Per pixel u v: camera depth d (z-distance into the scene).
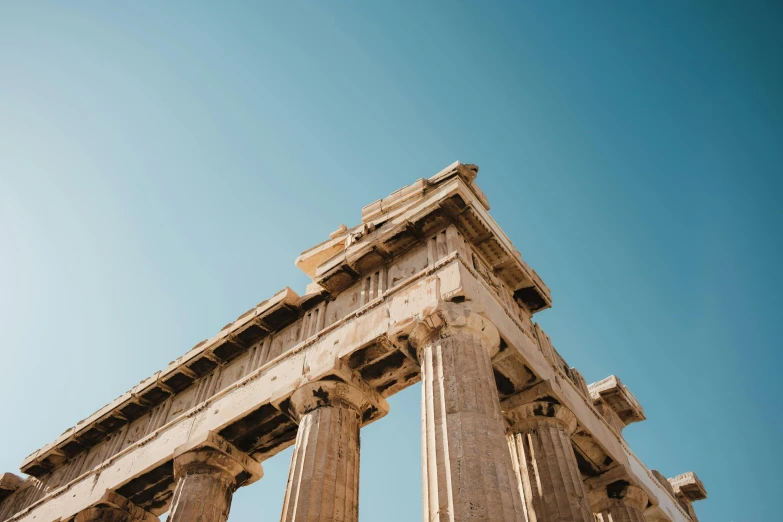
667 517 23.38
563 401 18.95
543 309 21.67
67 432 27.78
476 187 20.20
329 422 17.56
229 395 21.39
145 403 25.38
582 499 16.59
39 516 25.03
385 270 19.97
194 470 20.42
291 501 15.80
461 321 16.23
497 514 12.34
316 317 21.27
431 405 14.83
